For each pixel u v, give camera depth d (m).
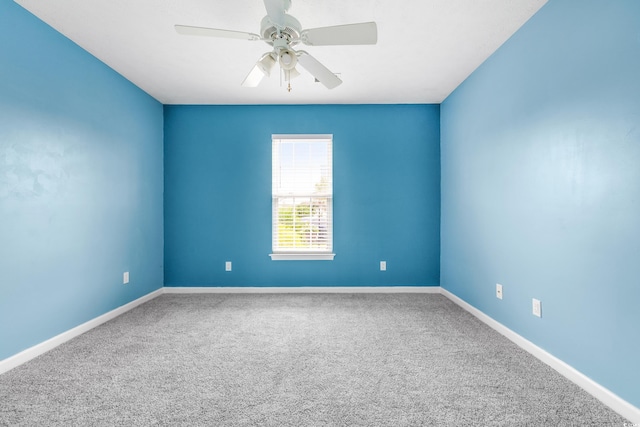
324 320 2.99
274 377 1.95
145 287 3.64
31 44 2.20
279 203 4.06
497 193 2.71
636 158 1.52
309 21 2.29
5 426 1.50
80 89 2.65
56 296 2.42
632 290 1.54
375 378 1.94
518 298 2.44
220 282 4.04
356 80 3.33
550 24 2.06
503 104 2.61
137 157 3.47
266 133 4.04
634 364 1.53
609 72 1.65
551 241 2.08
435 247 4.02
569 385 1.85
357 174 4.04
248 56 2.82
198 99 3.86
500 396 1.74
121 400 1.71
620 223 1.60
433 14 2.22
